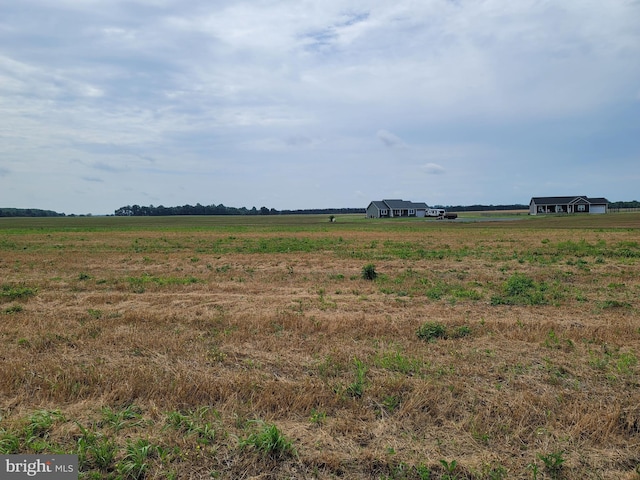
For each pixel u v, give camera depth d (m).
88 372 6.45
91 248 28.23
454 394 5.85
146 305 11.49
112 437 4.86
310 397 5.62
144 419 5.20
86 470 4.45
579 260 19.11
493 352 7.45
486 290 13.30
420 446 4.76
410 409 5.43
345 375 6.50
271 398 5.61
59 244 31.55
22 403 5.67
